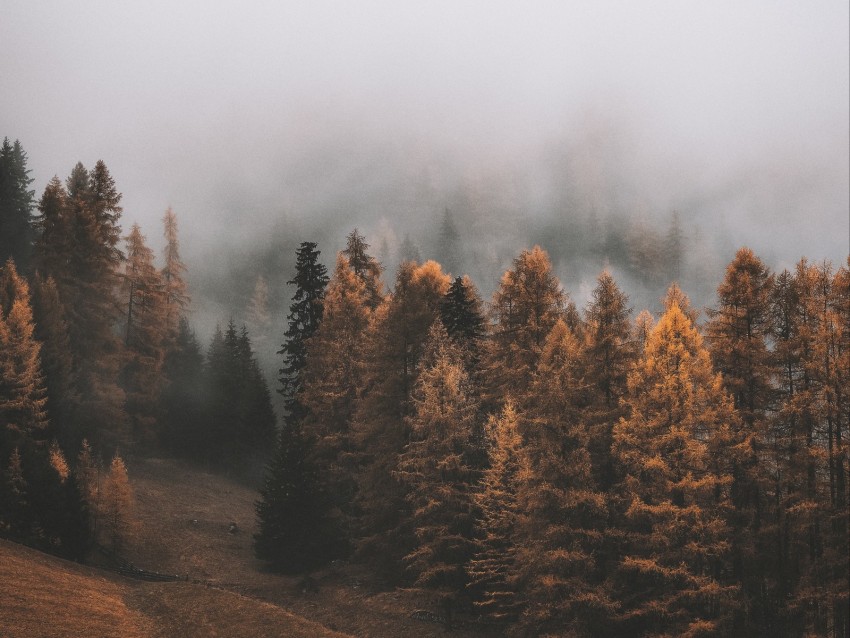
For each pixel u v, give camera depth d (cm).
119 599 2845
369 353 3716
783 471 2200
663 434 2264
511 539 2644
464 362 3419
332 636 2614
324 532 3566
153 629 2533
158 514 4122
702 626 2031
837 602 1933
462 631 2708
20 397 3569
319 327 4191
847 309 2064
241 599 2997
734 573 2247
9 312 3947
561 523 2345
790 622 2161
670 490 2206
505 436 2814
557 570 2303
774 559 2266
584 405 2511
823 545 2067
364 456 3666
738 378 2395
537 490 2345
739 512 2231
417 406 3066
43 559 2984
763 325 2406
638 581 2297
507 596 2828
